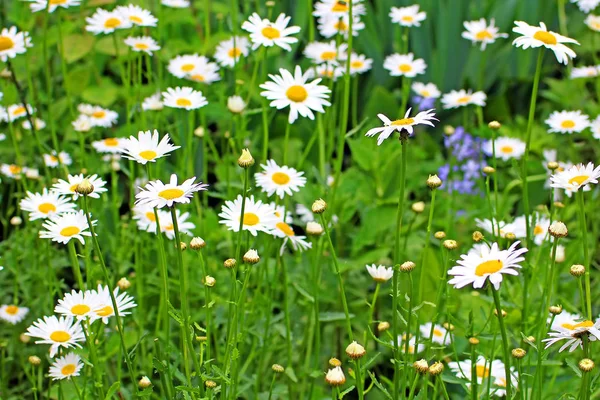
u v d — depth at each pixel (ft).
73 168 6.31
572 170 4.62
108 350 5.22
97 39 7.09
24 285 5.65
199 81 6.13
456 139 6.73
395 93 7.79
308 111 4.83
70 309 4.58
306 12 7.71
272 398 5.25
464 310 5.50
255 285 5.63
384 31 8.03
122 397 4.92
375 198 6.26
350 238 6.17
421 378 5.24
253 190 6.06
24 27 6.42
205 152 6.09
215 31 7.55
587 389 4.33
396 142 6.46
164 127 6.40
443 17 7.73
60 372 4.71
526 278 4.97
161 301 5.10
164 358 4.90
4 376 5.38
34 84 6.75
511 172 6.57
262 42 5.32
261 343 5.17
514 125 7.59
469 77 7.82
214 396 4.58
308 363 5.26
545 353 4.58
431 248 5.88
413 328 5.31
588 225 6.34
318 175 5.32
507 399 4.29
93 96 6.69
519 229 5.49
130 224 5.86
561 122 5.96
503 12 7.88
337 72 6.05
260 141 6.85
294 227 6.40
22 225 6.34
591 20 6.57
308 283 5.54
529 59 7.84
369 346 5.73
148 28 6.76
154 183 4.39
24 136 6.49
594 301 5.79
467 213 6.22
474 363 4.62
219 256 5.96
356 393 5.57
